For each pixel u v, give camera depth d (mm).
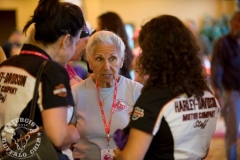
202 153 2371
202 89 2312
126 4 12820
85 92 2908
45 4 2262
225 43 5344
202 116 2324
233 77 5336
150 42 2283
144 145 2215
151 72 2275
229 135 5414
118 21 4535
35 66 2215
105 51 2814
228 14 12617
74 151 2877
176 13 12977
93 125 2857
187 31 2309
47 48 2283
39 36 2266
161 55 2262
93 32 3320
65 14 2271
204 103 2340
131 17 12852
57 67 2205
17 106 2189
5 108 2225
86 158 2861
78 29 2328
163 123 2240
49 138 2141
